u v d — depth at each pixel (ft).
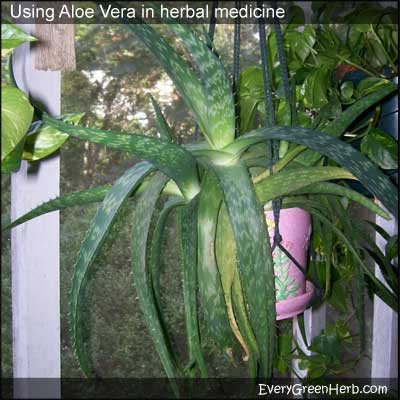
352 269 2.79
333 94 2.37
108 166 3.28
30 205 2.59
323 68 2.55
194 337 1.65
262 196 1.69
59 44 2.07
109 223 1.47
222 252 1.66
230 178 1.56
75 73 3.18
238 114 2.41
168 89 3.39
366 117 2.51
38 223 2.64
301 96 2.51
